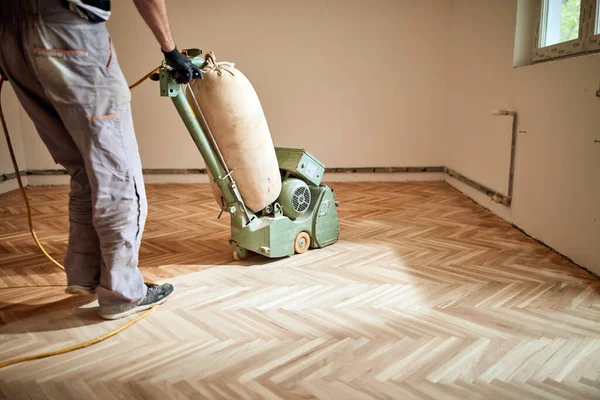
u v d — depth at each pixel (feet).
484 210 12.51
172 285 6.93
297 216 8.73
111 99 5.17
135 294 6.04
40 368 4.98
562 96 8.62
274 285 7.23
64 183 17.71
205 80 7.03
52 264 8.37
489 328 5.75
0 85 5.73
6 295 6.97
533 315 6.10
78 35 4.85
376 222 11.21
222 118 7.18
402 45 17.03
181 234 10.36
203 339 5.55
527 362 4.97
